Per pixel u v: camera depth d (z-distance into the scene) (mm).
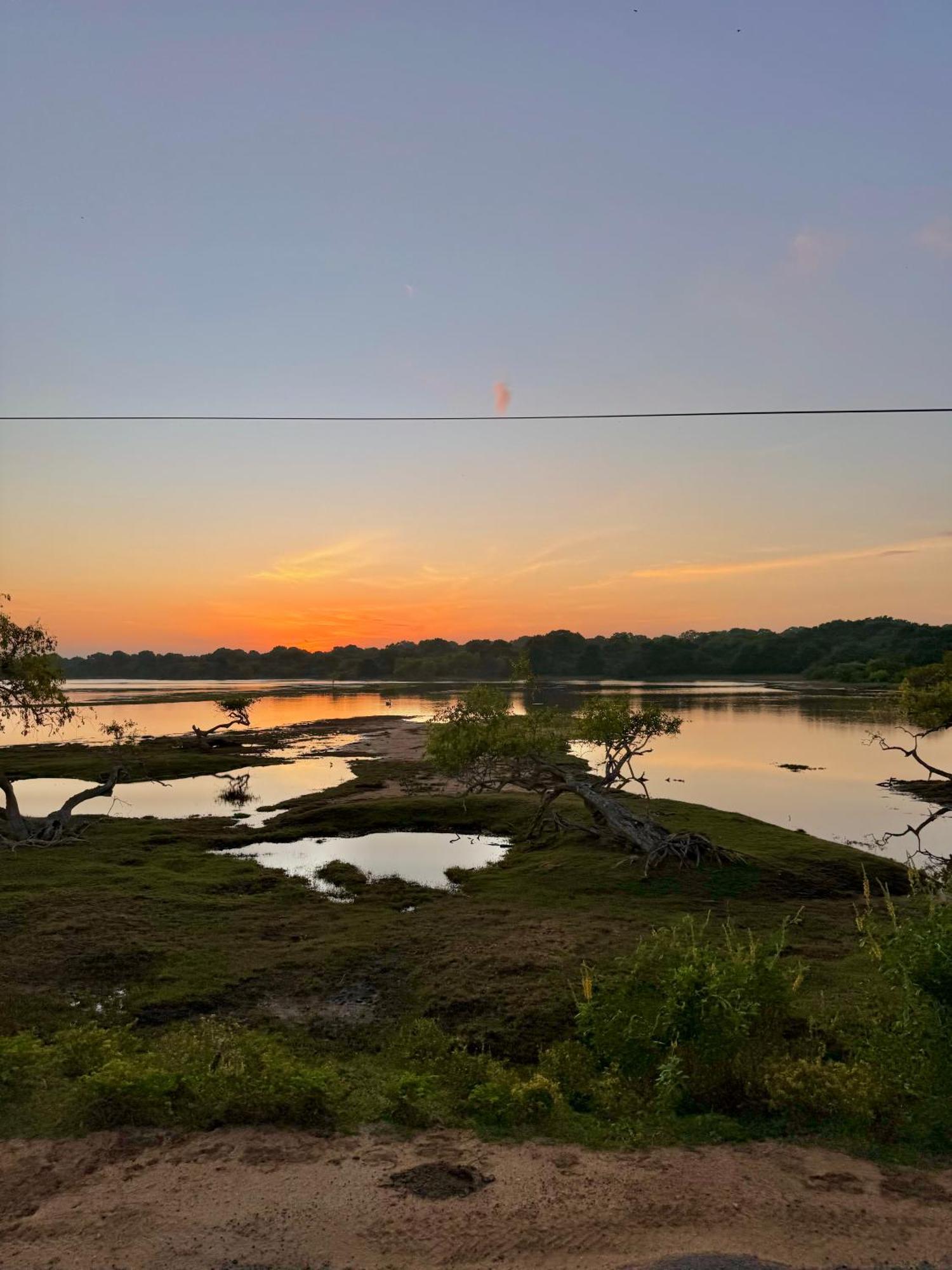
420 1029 13906
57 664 32312
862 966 17109
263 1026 14984
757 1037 10555
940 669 35781
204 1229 6730
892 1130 8648
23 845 31250
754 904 23234
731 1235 6609
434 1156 8227
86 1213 7004
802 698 142500
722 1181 7562
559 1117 9359
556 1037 14242
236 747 71125
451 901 24125
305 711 124062
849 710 113188
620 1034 10766
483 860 30172
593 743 31047
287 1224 6809
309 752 66562
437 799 40250
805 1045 12039
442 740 30953
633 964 11922
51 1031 14477
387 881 26766
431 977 17234
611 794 40594
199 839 33500
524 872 27188
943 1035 9188
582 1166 7938
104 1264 6227
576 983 16406
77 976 17375
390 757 62375
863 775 54156
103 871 27141
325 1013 15719
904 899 23938
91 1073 9656
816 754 66125
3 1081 10125
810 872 26047
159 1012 15492
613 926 20672
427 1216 6938
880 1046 9711
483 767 31938
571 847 30094
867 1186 7461
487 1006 15602
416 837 34406
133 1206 7133
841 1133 8633
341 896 25109
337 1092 10070
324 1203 7172
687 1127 8883
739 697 148125
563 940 19359
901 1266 6176
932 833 35375
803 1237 6578
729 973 10727
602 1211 7008
